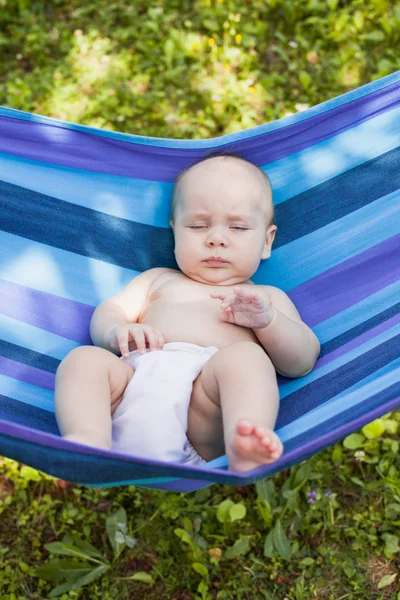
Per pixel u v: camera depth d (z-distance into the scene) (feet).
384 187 9.00
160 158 8.95
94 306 8.83
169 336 8.24
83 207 8.98
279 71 15.97
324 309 8.79
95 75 15.87
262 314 7.66
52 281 8.71
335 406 6.89
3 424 5.64
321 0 17.10
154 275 9.08
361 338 8.30
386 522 9.49
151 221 9.22
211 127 14.78
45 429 7.80
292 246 9.13
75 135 8.61
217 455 7.72
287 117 8.74
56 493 9.93
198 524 9.46
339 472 9.98
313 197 9.14
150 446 7.20
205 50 16.21
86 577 9.00
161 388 7.38
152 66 16.10
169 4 17.22
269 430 6.23
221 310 8.46
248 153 9.02
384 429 10.22
